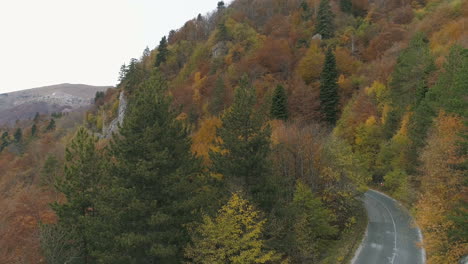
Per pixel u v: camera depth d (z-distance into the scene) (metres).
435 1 76.31
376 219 34.53
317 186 30.05
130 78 74.50
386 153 46.75
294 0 100.44
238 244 19.45
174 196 21.16
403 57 49.50
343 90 63.06
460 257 20.03
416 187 36.53
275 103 49.75
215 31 93.44
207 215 20.06
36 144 83.69
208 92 60.12
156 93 23.06
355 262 23.84
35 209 29.69
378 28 78.88
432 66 41.22
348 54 72.25
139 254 20.52
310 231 24.41
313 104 54.34
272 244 22.55
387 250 25.92
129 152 21.52
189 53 94.69
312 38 79.38
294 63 70.75
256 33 86.00
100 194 22.73
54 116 164.62
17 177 60.84
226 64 74.81
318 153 30.52
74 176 25.97
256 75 65.00
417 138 36.12
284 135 30.80
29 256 24.86
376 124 52.31
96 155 26.98
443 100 27.66
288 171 29.52
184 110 55.47
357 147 51.41
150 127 21.41
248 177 23.58
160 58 96.44
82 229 24.09
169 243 20.11
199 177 24.02
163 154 20.28
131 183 20.88
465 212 17.36
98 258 21.11
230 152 23.97
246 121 24.19
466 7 58.88
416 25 68.44
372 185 52.78
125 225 20.53
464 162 19.81
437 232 20.19
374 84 56.62
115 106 81.69
